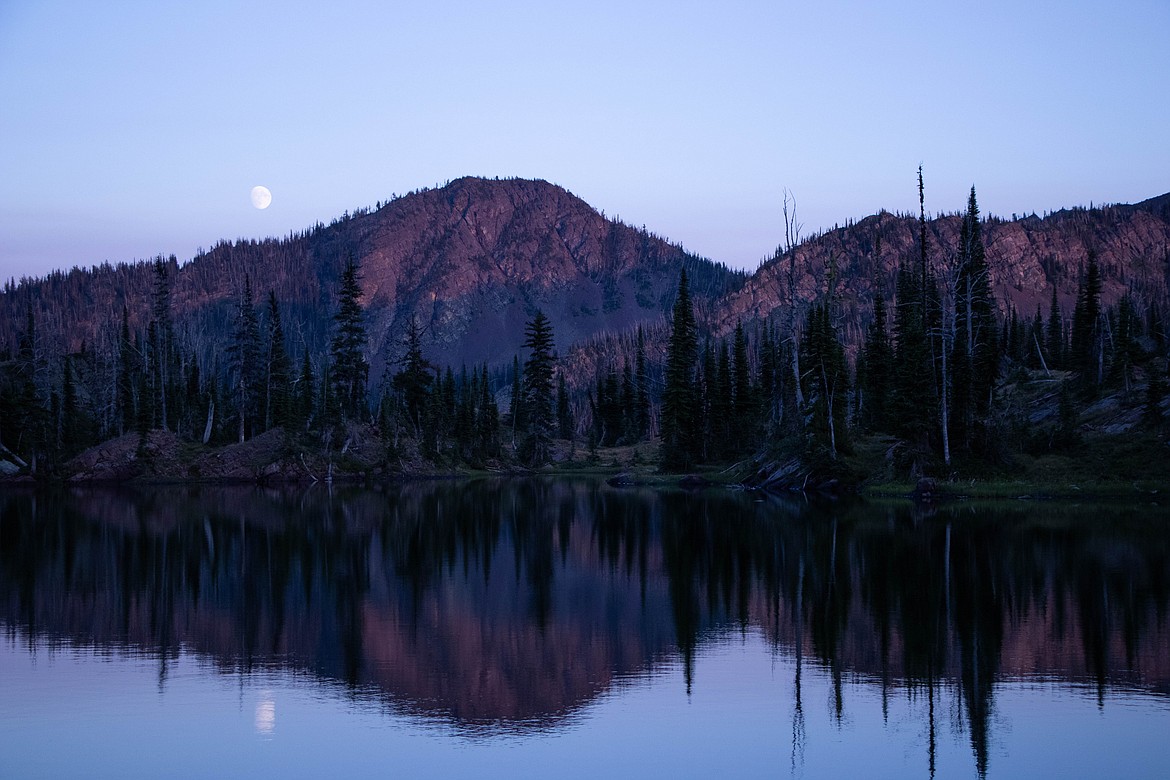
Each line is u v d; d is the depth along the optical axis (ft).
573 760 59.11
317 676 78.02
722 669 79.46
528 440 461.37
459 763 58.59
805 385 288.10
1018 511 193.26
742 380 373.81
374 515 216.95
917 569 124.36
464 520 204.85
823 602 105.60
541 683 75.92
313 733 63.98
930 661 80.38
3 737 63.21
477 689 74.38
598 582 122.31
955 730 63.82
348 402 390.63
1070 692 71.31
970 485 232.12
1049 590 108.37
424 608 106.22
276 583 122.83
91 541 166.61
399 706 70.33
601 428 532.73
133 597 113.09
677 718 67.10
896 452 254.47
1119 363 286.46
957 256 278.87
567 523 196.44
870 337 350.02
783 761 58.75
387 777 56.34
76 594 114.93
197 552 152.46
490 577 127.13
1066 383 309.42
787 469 275.80
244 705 70.23
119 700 71.56
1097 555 132.36
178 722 66.54
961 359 250.37
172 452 355.56
